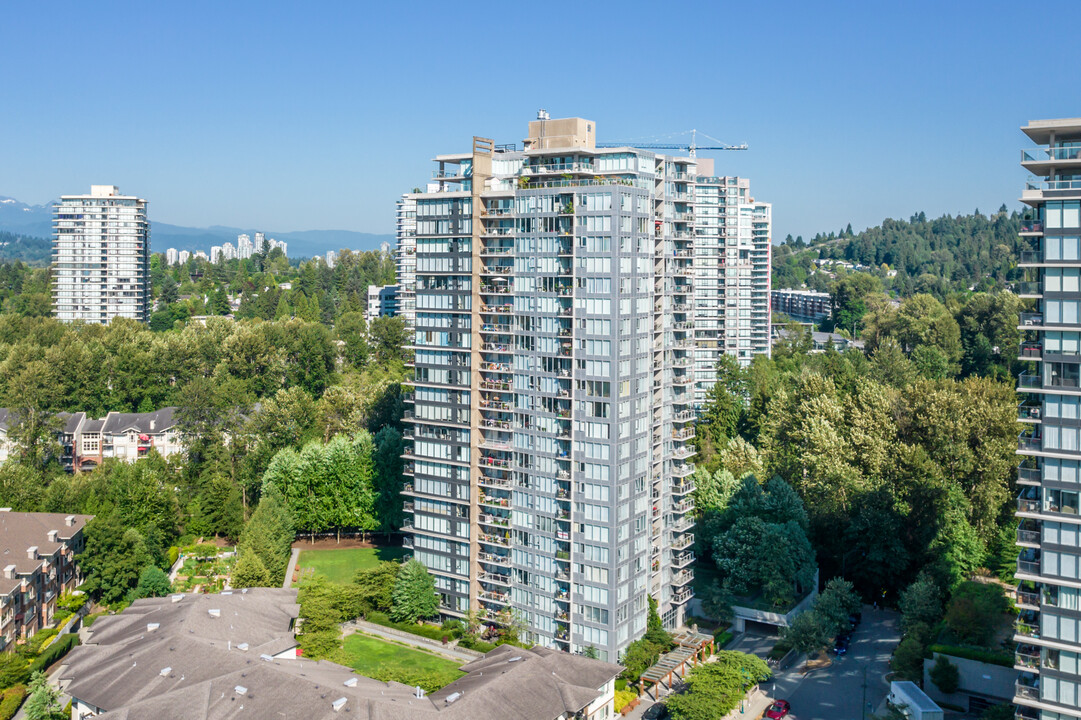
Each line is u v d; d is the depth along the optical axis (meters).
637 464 164.12
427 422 180.88
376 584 186.50
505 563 172.38
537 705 129.62
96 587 189.50
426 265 179.75
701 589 196.12
